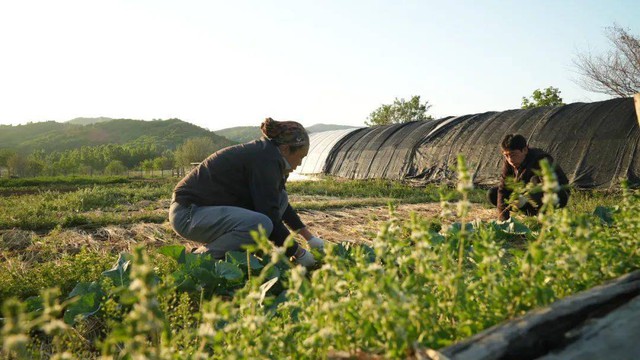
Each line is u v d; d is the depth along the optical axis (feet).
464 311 4.90
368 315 4.45
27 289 10.93
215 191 12.60
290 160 12.94
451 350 3.97
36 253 17.17
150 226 22.71
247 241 11.94
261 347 4.42
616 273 5.52
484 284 5.20
